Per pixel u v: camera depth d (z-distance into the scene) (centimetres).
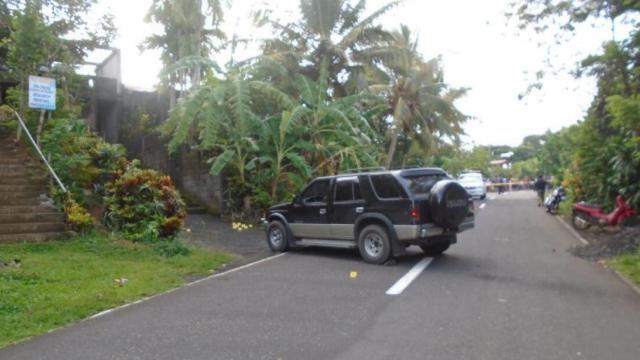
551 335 573
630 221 1452
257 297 753
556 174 3014
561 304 702
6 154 1325
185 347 546
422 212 973
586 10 1338
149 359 513
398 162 2995
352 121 1802
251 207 1695
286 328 605
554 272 923
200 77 2219
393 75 2675
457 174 3991
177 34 2370
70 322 634
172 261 979
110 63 2130
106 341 566
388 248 993
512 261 1038
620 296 743
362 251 1034
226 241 1304
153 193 1142
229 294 773
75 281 800
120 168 1223
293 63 2089
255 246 1253
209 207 1786
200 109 1572
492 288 798
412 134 2820
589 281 845
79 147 1282
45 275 818
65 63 1430
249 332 592
